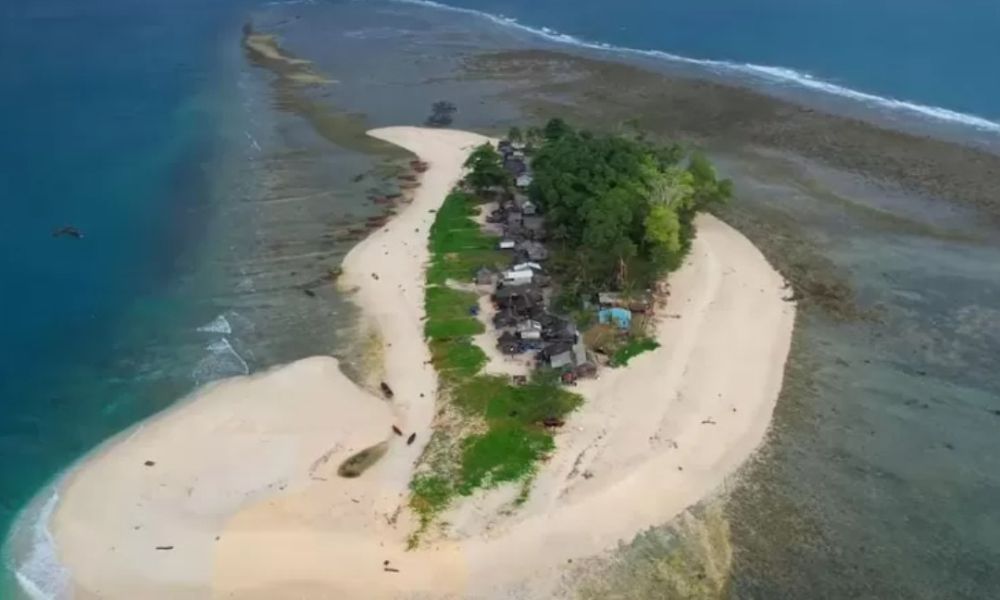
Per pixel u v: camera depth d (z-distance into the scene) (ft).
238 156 436.76
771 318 288.71
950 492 216.95
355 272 327.88
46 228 365.20
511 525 208.44
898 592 190.49
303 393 263.90
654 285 304.09
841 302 298.15
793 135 439.22
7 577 203.00
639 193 319.06
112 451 242.37
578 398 250.78
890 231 344.08
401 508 215.92
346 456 236.43
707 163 359.25
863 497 215.92
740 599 189.98
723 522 209.26
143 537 211.41
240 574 199.93
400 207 379.14
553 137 408.26
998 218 351.46
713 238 341.82
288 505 219.20
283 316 304.50
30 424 255.29
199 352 286.87
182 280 328.90
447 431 242.17
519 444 233.76
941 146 416.46
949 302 296.10
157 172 417.90
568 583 194.18
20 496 227.61
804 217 358.02
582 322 282.36
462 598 191.31
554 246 333.42
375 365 276.00
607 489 217.56
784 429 239.09
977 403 247.70
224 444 242.99
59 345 292.40
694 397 250.78
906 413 244.42
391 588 194.39
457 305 300.20
